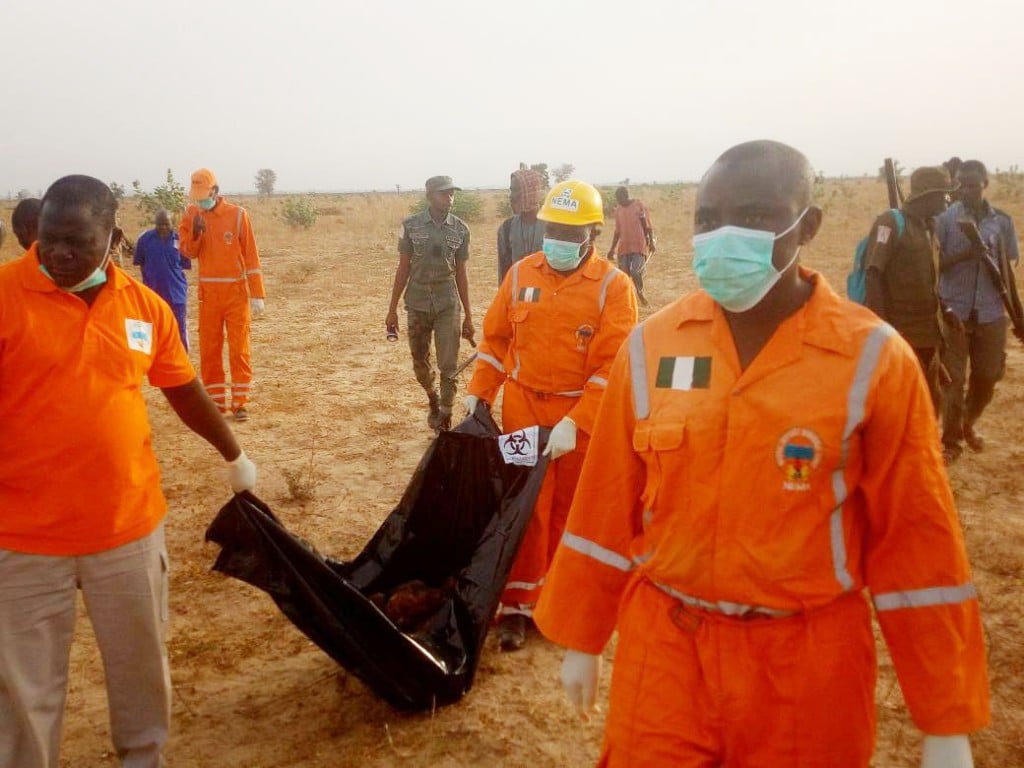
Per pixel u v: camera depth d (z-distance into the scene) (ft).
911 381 6.36
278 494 21.68
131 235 99.71
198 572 17.62
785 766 6.56
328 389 31.76
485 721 12.62
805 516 6.40
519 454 14.44
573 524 7.72
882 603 6.57
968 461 23.04
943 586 6.38
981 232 22.45
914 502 6.36
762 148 6.77
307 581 11.86
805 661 6.46
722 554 6.54
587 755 11.95
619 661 7.32
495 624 15.28
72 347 9.41
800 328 6.52
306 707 13.12
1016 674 13.69
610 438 7.49
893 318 20.07
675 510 6.79
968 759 6.33
